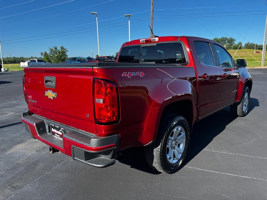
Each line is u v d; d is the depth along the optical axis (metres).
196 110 3.51
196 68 3.49
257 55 77.62
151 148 2.85
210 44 4.18
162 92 2.71
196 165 3.32
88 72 2.17
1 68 34.56
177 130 3.08
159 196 2.59
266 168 3.21
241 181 2.87
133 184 2.84
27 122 3.07
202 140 4.33
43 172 3.16
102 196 2.60
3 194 2.65
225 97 4.68
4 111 6.82
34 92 3.03
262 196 2.56
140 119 2.49
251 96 9.30
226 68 4.60
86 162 2.25
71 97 2.41
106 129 2.19
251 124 5.34
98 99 2.14
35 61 38.62
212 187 2.75
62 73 2.47
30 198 2.57
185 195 2.60
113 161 2.28
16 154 3.76
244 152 3.76
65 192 2.69
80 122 2.40
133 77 2.37
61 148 2.56
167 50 3.79
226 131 4.85
